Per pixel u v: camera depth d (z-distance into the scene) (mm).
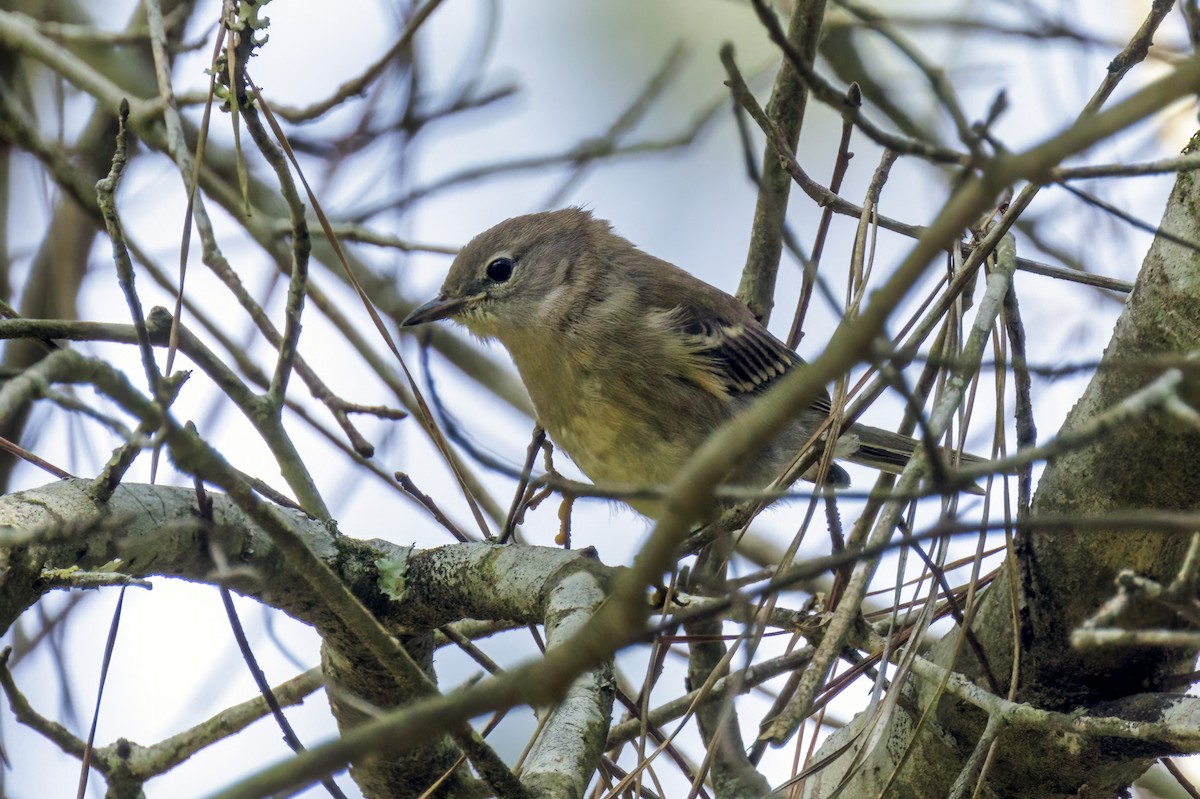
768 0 10117
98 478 6758
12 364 10922
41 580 6328
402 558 7859
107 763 7188
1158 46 11000
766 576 7797
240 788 4359
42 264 11320
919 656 7199
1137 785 9445
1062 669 7094
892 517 6297
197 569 7277
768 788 6828
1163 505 6656
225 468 5281
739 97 6715
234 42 6676
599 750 6508
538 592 7348
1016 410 7285
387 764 7977
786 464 9961
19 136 10453
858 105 6730
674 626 4895
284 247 10898
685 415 10344
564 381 10602
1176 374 4551
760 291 9797
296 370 8562
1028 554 7125
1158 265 6695
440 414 6148
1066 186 6203
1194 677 6938
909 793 7586
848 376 7039
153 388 5617
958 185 5664
